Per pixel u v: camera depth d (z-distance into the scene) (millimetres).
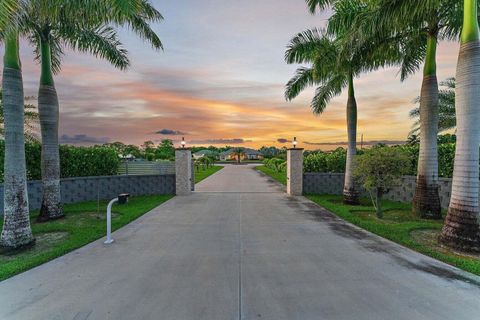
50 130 6594
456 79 4418
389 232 5234
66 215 7082
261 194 10680
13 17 3768
